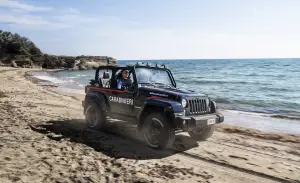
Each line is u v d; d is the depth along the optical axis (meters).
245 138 7.71
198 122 5.78
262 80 36.84
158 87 6.80
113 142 6.54
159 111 6.04
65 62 98.75
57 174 4.20
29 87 21.48
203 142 7.00
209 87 27.38
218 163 5.37
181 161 5.38
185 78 41.38
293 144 7.25
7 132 6.70
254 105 16.12
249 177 4.70
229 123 10.59
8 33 101.00
